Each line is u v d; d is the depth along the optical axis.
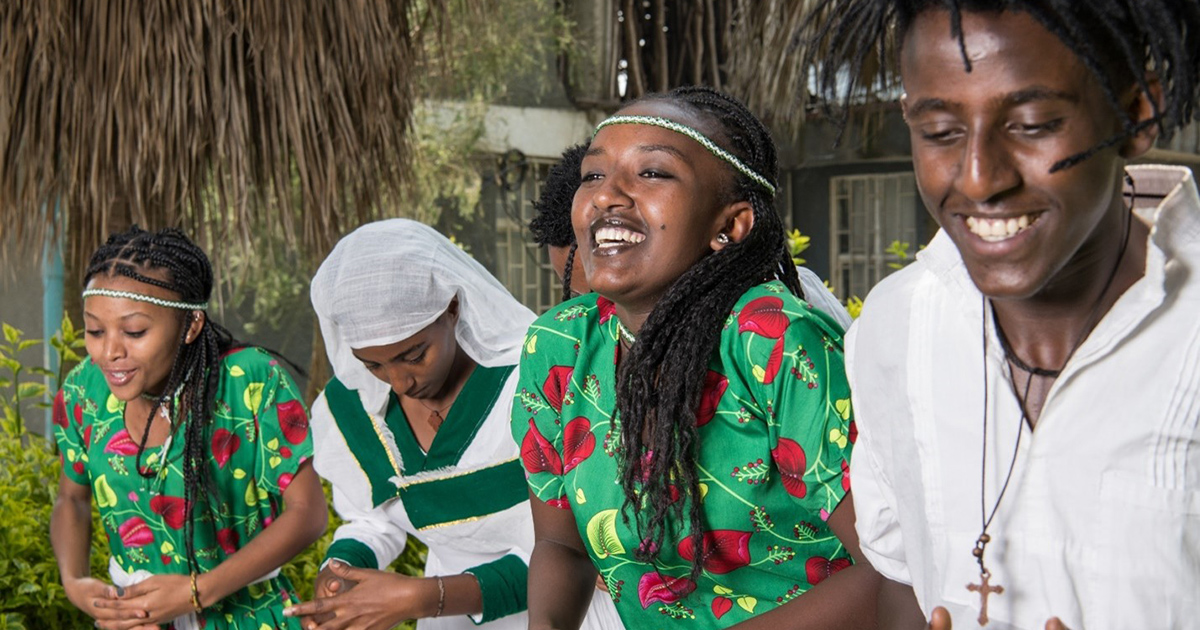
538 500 2.00
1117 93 1.13
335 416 2.64
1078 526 1.26
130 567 2.75
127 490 2.69
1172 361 1.21
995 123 1.13
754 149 1.75
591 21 8.39
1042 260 1.16
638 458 1.70
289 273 8.12
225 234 3.99
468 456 2.48
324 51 4.02
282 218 4.07
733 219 1.74
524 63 8.00
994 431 1.32
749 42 6.72
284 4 3.95
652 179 1.69
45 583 3.15
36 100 3.91
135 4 3.83
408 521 2.62
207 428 2.64
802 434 1.64
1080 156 1.11
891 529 1.52
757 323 1.65
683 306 1.69
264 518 2.75
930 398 1.37
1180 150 7.48
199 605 2.57
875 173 9.14
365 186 4.16
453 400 2.51
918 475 1.39
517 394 1.95
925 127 1.17
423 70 5.44
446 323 2.42
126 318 2.52
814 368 1.62
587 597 1.99
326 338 2.53
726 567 1.77
